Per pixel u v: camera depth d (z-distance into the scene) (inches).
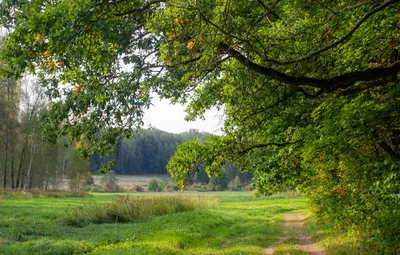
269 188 647.8
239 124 478.0
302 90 351.3
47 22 234.8
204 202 1520.7
